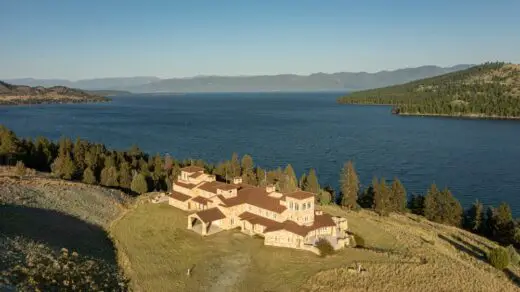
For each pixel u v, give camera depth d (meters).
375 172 168.00
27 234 67.00
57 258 58.97
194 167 108.75
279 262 68.44
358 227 88.62
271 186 90.44
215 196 89.75
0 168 120.94
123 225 86.06
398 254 72.38
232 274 64.94
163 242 77.12
